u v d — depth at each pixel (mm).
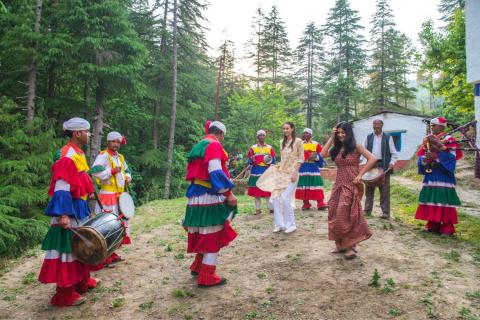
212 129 4277
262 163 8125
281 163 6512
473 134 10289
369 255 4984
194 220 4059
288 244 5703
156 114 21719
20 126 11414
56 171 3635
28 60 12273
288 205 6344
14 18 11930
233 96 26875
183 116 22484
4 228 7777
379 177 6824
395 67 39281
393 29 39219
